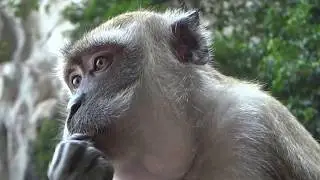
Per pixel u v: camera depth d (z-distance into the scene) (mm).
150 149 510
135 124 508
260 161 503
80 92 513
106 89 514
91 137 495
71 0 1056
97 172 469
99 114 500
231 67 860
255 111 519
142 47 531
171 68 530
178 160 513
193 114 521
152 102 514
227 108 521
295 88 783
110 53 529
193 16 561
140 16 554
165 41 542
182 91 524
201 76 535
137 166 511
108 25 548
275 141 516
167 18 559
